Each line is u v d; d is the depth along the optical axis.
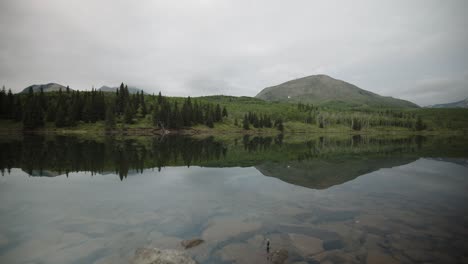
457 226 9.76
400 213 11.37
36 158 29.20
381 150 43.66
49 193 15.12
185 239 8.77
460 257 7.31
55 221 10.45
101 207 12.45
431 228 9.58
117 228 9.75
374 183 17.98
